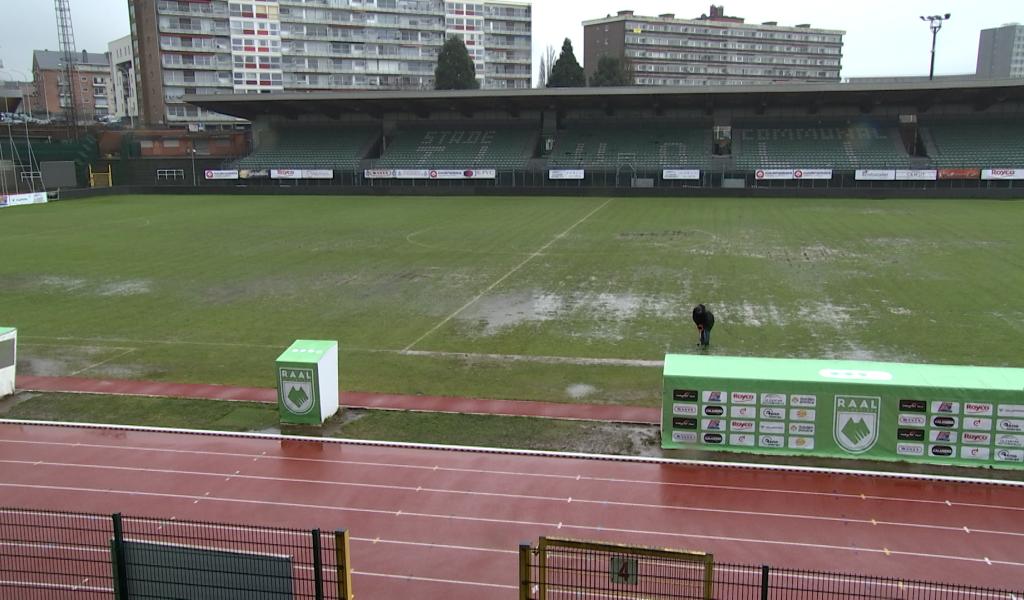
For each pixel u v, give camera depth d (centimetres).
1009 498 1367
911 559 1169
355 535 1259
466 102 7762
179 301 3020
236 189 7688
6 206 6581
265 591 911
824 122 7631
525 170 7331
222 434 1686
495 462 1531
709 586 900
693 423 1573
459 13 14200
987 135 7056
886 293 2936
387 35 13075
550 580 1091
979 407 1472
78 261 3903
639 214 5550
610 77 11250
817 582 1103
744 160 7219
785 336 2398
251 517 1326
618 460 1538
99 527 1284
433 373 2109
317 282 3341
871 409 1509
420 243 4362
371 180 7669
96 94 17638
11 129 8469
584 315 2711
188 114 12038
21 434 1708
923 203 6009
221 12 12062
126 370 2173
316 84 12800
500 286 3209
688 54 18600
